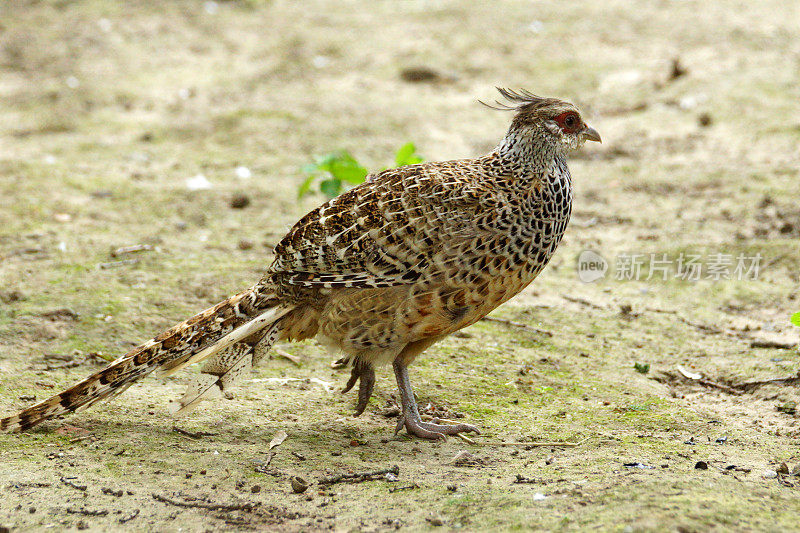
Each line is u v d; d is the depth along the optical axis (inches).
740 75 762.8
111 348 370.0
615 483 253.0
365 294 298.4
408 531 233.1
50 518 243.4
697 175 605.3
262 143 667.4
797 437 313.9
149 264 461.1
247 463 282.7
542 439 306.8
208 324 300.0
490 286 302.0
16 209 530.0
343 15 987.3
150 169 618.8
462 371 369.1
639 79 790.5
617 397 348.5
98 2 1001.5
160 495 258.1
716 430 318.3
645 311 442.0
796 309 438.9
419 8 1000.9
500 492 254.4
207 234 514.9
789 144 633.0
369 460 288.7
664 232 530.3
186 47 888.3
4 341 367.9
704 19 938.7
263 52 876.6
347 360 327.3
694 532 214.8
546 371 373.1
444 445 303.6
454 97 775.7
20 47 871.7
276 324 310.3
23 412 292.2
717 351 397.7
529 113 310.0
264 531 237.8
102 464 278.8
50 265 452.4
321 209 306.5
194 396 302.8
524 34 917.2
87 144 661.9
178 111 736.3
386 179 308.0
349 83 804.0
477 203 297.6
